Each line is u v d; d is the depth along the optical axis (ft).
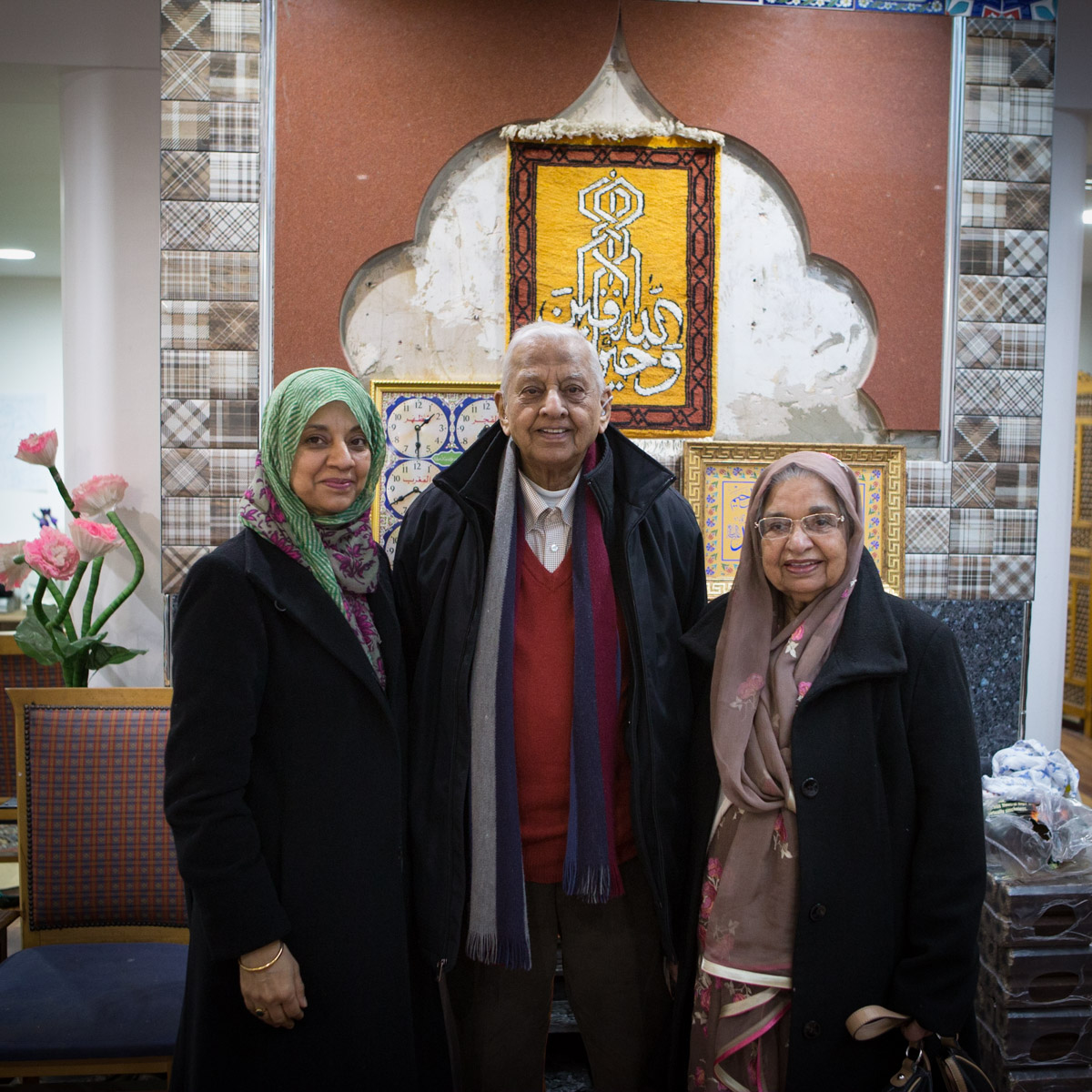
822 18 7.44
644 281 7.39
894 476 7.48
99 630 7.43
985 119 7.63
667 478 5.12
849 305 7.65
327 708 4.34
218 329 7.20
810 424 7.66
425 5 7.19
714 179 7.43
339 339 7.27
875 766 4.44
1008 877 5.93
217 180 7.14
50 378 19.72
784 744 4.52
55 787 6.04
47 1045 5.06
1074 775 6.82
